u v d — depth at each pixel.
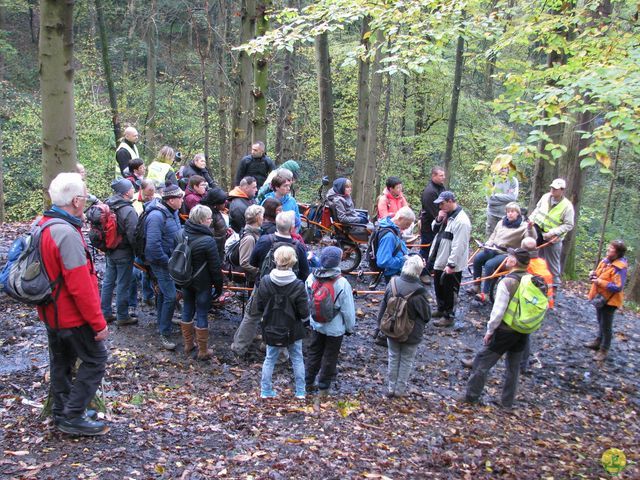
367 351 7.27
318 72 13.98
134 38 25.42
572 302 9.82
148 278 7.49
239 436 4.68
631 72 5.31
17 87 25.42
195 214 6.06
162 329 6.58
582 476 4.70
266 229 6.68
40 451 3.91
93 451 3.99
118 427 4.50
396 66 7.18
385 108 20.00
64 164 4.31
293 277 5.41
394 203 9.18
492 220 10.61
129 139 9.23
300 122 23.16
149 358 6.33
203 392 5.75
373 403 5.96
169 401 5.37
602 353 7.83
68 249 3.69
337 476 4.07
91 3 23.34
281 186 7.66
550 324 8.77
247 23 11.68
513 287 5.89
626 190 21.12
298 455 4.36
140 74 26.19
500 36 7.41
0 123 21.17
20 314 7.10
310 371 6.07
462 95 20.80
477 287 9.11
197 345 6.70
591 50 6.38
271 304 5.42
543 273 6.94
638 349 8.31
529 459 4.97
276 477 3.93
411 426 5.41
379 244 7.34
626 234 22.00
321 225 9.11
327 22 7.66
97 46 26.72
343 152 23.75
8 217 20.23
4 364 5.80
